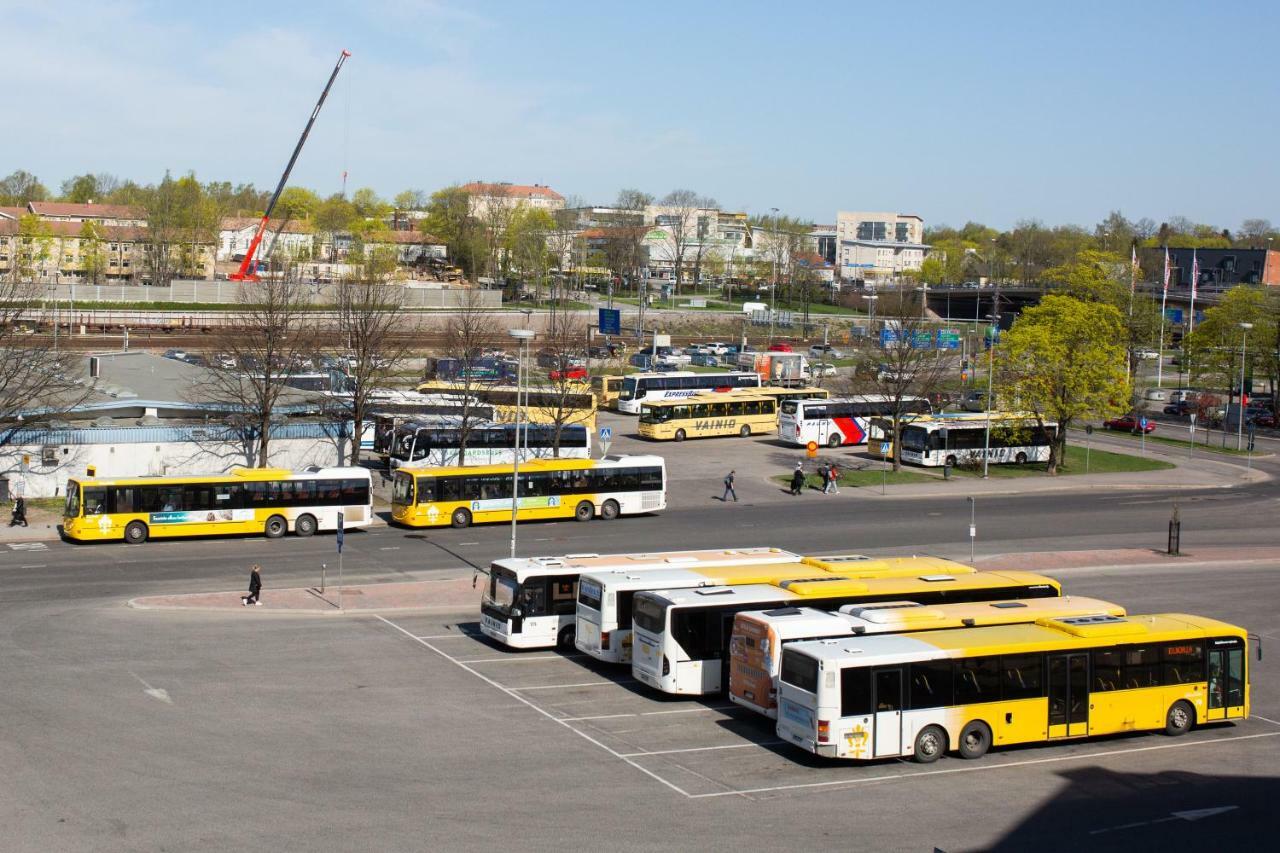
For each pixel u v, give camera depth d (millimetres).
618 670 40031
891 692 30703
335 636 42562
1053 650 32625
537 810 26719
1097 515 72500
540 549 58188
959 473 87812
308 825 25391
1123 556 59562
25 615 43656
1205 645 34656
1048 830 26312
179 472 70875
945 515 70875
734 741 32719
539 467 65938
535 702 35844
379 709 34344
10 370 74875
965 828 26328
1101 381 87688
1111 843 25578
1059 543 63062
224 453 72062
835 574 40469
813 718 30266
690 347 167625
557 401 85000
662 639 35906
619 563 42969
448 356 124062
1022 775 30375
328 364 96375
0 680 35562
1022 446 93312
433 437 77688
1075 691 32812
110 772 28312
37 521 62344
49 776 27891
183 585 49438
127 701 34031
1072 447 102000
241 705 34125
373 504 69312
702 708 35938
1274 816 27453
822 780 29578
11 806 25953
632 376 114250
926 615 34500
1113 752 32625
